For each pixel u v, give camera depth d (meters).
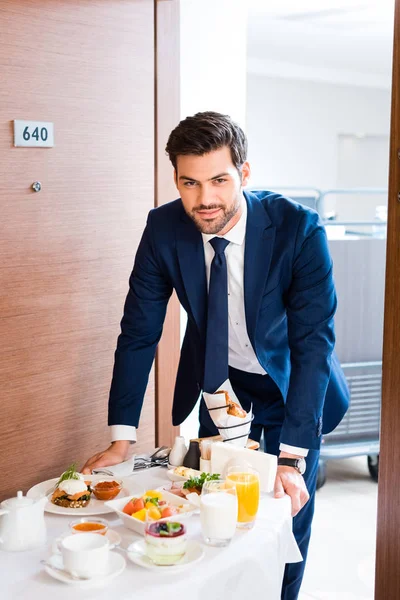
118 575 1.41
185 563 1.44
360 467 4.53
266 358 2.02
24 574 1.42
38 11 2.21
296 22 6.37
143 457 2.04
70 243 2.37
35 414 2.35
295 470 1.84
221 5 3.00
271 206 2.00
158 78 2.59
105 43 2.41
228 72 3.07
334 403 2.21
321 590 2.96
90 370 2.50
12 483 2.31
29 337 2.29
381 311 4.17
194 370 2.14
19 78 2.18
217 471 1.81
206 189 1.74
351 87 10.53
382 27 6.54
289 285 1.98
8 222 2.20
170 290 2.11
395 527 2.04
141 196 2.59
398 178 1.96
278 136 9.91
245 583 1.50
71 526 1.53
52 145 2.28
